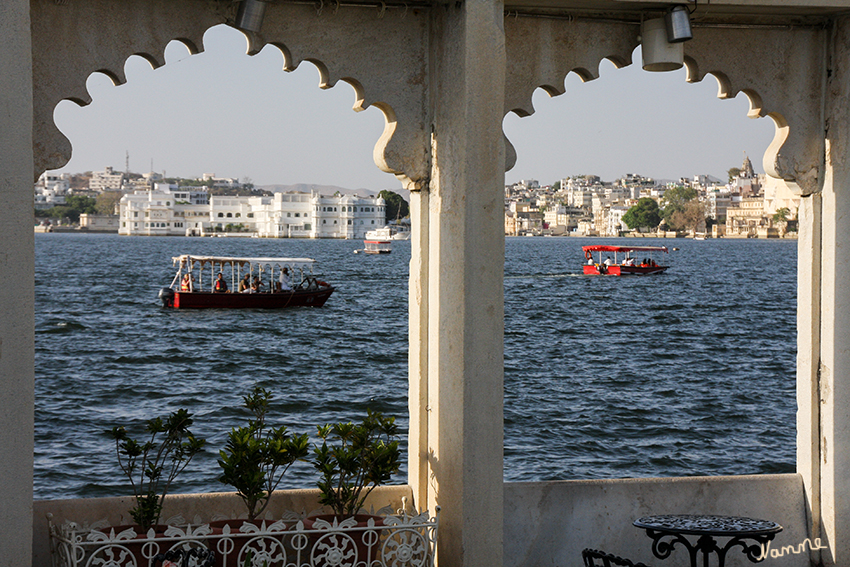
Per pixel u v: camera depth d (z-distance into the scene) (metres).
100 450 18.70
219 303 52.84
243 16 5.20
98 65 5.11
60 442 19.44
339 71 5.58
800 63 6.23
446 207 5.48
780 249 198.62
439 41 5.58
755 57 6.17
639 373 31.61
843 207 6.14
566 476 17.86
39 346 37.19
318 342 40.09
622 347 39.41
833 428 6.20
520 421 22.58
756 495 6.44
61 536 4.96
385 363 34.34
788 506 6.46
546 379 29.88
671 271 105.69
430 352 5.80
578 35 5.91
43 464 17.38
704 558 5.45
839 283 6.17
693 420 23.05
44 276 82.56
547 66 5.87
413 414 6.05
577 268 109.62
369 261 125.88
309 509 5.87
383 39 5.66
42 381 28.45
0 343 4.25
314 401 26.09
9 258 4.26
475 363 5.25
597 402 25.39
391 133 5.72
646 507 6.30
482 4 5.18
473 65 5.18
